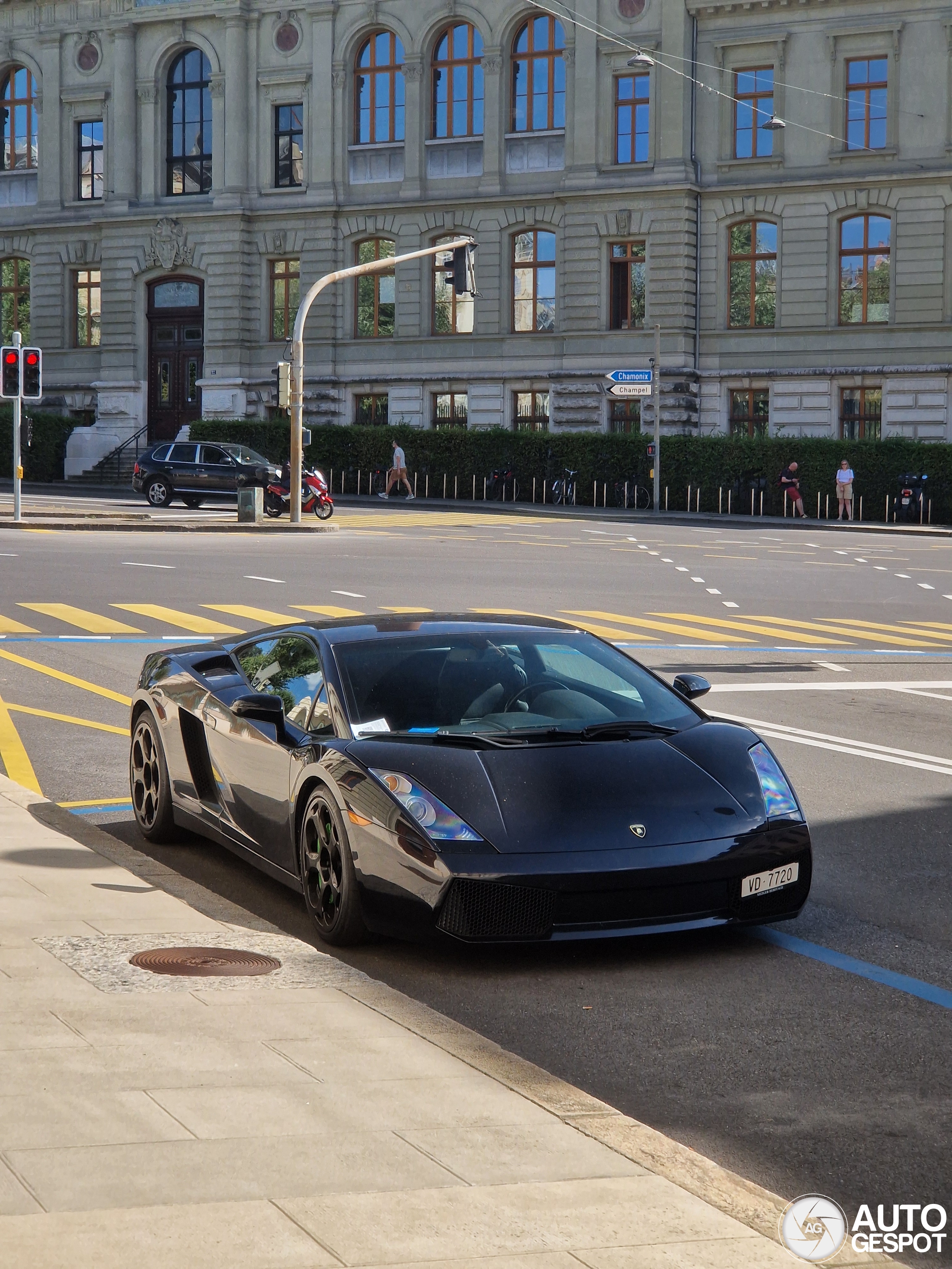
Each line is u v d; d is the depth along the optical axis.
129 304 56.62
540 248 51.09
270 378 54.72
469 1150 3.91
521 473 48.69
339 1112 4.14
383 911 6.01
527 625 7.47
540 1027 5.38
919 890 7.26
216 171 54.97
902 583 24.36
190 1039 4.72
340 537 31.38
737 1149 4.30
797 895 6.30
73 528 31.64
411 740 6.41
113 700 12.55
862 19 47.03
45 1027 4.77
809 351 48.38
